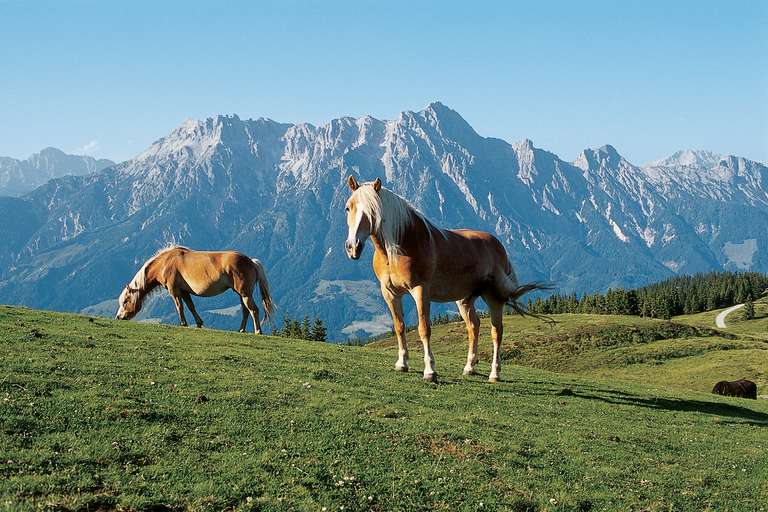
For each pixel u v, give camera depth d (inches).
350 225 628.7
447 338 4448.8
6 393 447.5
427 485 394.0
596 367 3479.3
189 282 1109.1
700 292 7834.6
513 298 768.3
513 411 612.1
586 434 561.3
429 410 561.0
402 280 665.0
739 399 1256.8
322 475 386.0
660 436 609.3
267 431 446.0
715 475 508.1
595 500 415.2
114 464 362.3
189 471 366.6
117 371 561.3
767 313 6481.3
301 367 701.9
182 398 496.4
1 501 304.3
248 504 337.7
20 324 800.9
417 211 671.8
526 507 390.6
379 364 826.8
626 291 6156.5
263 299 1123.9
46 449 367.9
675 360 3481.8
